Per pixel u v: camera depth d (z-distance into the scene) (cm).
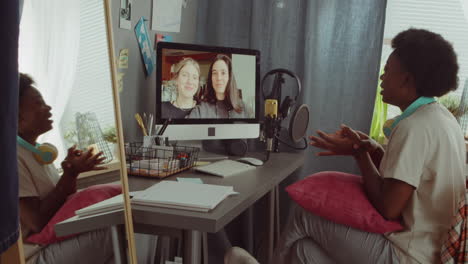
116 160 114
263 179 164
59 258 102
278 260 157
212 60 206
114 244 116
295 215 154
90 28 106
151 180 154
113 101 112
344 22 251
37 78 93
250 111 219
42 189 97
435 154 133
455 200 134
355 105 254
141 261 193
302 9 256
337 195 145
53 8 94
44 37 93
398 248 137
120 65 180
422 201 136
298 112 222
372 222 138
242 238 267
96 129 110
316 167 260
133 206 122
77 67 102
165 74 192
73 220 106
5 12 57
